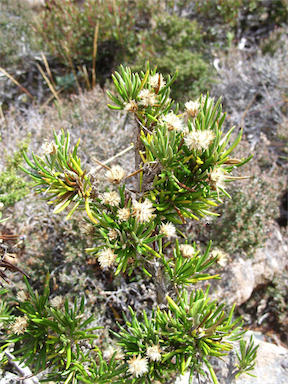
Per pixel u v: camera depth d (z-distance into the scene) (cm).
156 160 91
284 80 400
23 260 239
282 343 264
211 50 449
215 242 264
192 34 430
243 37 494
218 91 416
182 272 109
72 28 420
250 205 267
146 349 110
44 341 116
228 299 252
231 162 92
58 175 91
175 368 113
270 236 299
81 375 117
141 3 443
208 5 468
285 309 280
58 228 242
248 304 287
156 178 93
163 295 127
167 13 432
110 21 412
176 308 106
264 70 418
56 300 115
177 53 386
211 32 473
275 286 287
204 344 100
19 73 438
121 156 277
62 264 242
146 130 101
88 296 227
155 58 387
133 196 109
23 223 244
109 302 241
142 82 95
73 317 116
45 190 89
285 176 324
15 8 460
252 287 268
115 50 450
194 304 102
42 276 233
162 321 111
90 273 238
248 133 392
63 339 106
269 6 493
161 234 94
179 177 95
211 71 417
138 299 240
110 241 96
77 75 445
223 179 85
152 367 106
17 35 446
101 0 421
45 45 445
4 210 247
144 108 98
